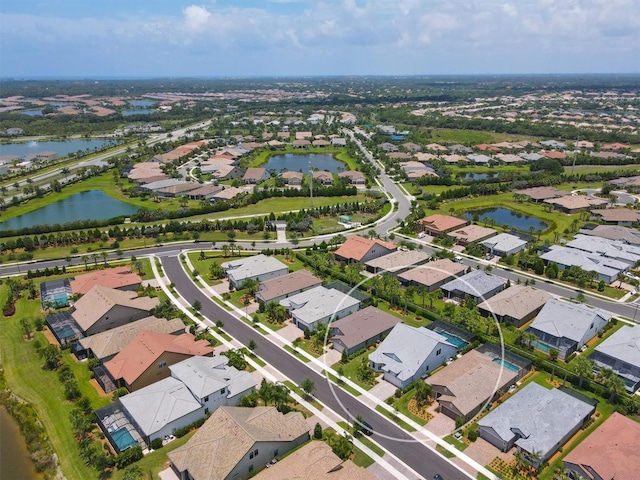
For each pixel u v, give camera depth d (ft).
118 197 599.16
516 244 403.34
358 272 338.13
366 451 185.68
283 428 188.34
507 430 187.01
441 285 336.08
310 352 258.57
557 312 272.10
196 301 302.86
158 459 183.62
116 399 219.41
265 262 364.99
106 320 276.21
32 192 600.80
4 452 192.44
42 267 378.94
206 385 210.18
